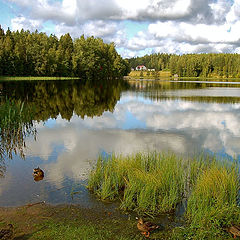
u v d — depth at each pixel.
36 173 8.44
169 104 27.73
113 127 16.47
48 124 17.41
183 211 6.48
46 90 41.50
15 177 8.35
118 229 5.64
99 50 86.44
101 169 8.30
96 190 7.37
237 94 38.97
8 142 12.73
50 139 13.42
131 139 13.50
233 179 7.17
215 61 136.88
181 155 10.82
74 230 5.53
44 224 5.74
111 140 13.26
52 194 7.17
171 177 7.35
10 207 6.46
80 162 9.84
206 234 5.47
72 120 18.89
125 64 109.44
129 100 31.45
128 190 7.00
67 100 30.73
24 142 12.81
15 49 68.12
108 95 37.25
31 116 18.17
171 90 47.19
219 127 16.53
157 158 9.14
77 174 8.61
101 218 6.05
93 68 82.12
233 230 5.46
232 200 6.55
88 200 6.88
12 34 81.38
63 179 8.20
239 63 129.12
